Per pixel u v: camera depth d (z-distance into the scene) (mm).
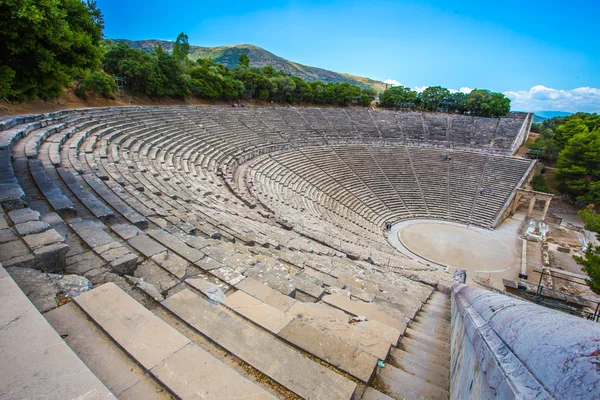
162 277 5961
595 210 40562
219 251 7703
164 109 34500
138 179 15305
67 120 21109
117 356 3561
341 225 27734
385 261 17219
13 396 2623
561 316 2516
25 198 8398
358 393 3850
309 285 7094
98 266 5660
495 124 56938
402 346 5660
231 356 3965
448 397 4184
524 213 40188
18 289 3941
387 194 40031
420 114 61438
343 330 5098
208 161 27203
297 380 3621
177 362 3486
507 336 2703
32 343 3176
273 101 62438
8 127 16125
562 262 28156
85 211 8680
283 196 28281
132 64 37469
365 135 53281
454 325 6293
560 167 43938
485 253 29344
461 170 44094
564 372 1579
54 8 10898
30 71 12398
